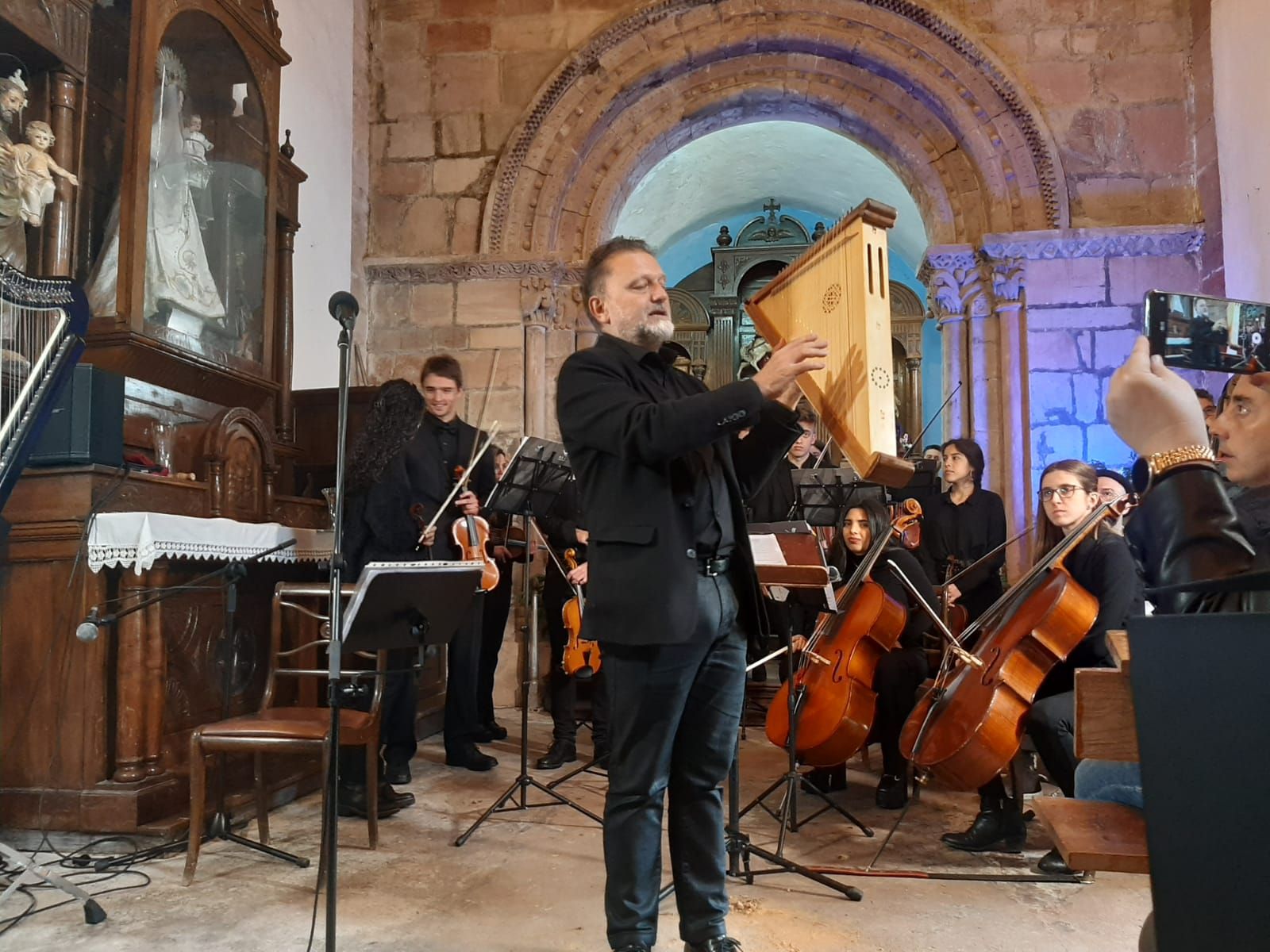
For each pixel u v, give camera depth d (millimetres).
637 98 7746
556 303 7582
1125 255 6992
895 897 2893
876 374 1917
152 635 3371
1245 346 1190
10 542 3350
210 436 4211
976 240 7297
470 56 7820
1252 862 804
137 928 2615
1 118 4336
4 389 2885
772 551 3037
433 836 3527
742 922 2676
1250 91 6188
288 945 2504
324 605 4434
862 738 3566
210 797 3588
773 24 7496
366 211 7715
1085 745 1347
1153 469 1198
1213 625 842
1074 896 2920
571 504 4816
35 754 3312
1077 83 7246
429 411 4582
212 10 4965
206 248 5066
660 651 2098
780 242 12828
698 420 1902
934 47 7297
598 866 3180
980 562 4648
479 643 4754
